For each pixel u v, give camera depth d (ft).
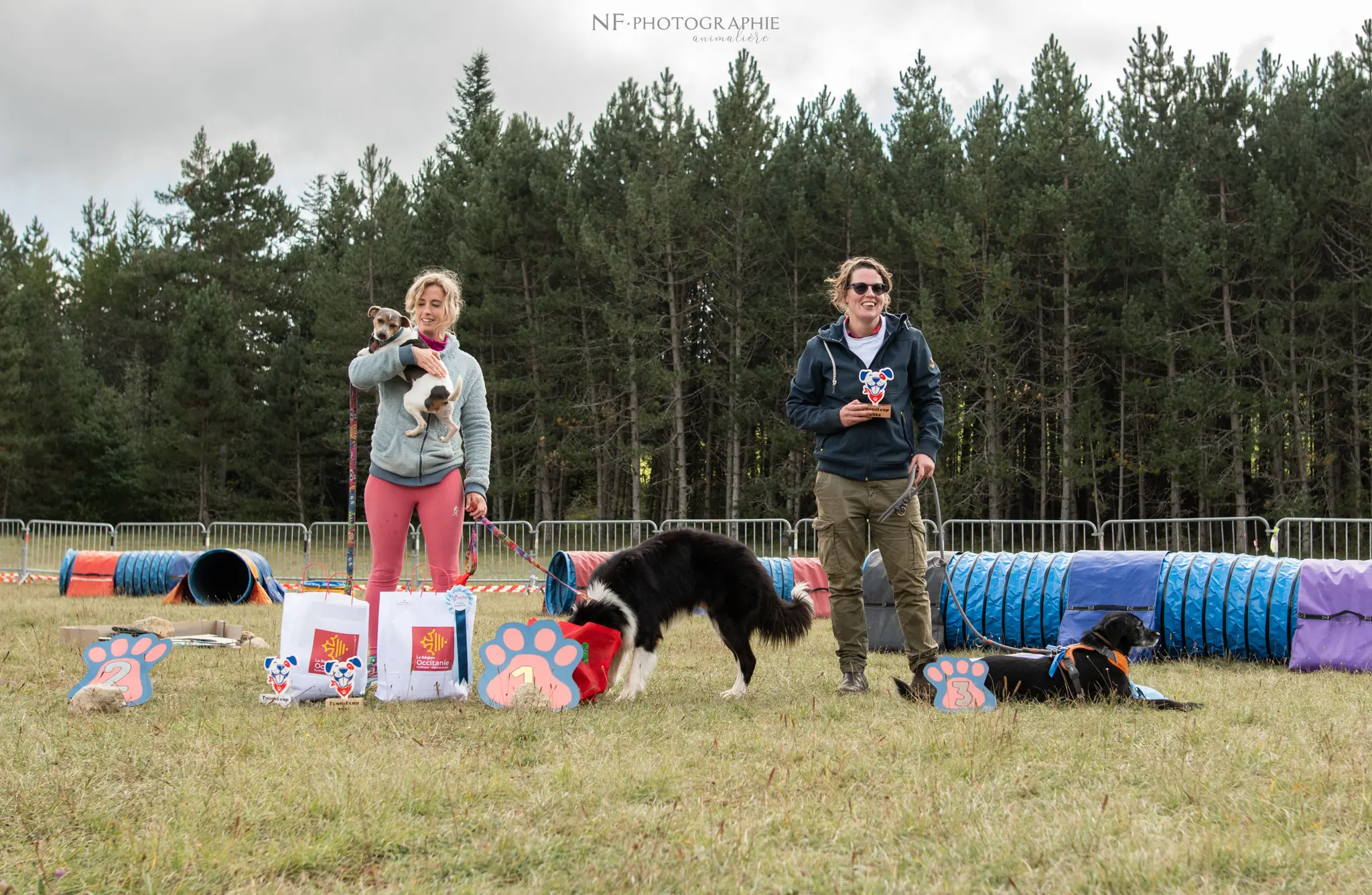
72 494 118.83
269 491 113.29
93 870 8.83
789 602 19.72
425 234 104.58
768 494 88.79
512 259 95.45
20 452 111.45
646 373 85.51
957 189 80.02
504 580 54.08
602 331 97.30
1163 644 24.84
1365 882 8.32
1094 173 79.46
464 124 155.94
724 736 14.21
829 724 15.16
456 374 18.94
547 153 92.89
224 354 107.45
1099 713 16.05
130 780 11.67
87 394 122.83
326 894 8.46
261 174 136.56
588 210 89.20
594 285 97.09
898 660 24.17
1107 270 85.71
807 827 9.96
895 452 18.65
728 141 85.71
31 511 117.91
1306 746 13.26
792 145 93.81
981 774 11.97
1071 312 85.56
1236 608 23.93
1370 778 11.39
